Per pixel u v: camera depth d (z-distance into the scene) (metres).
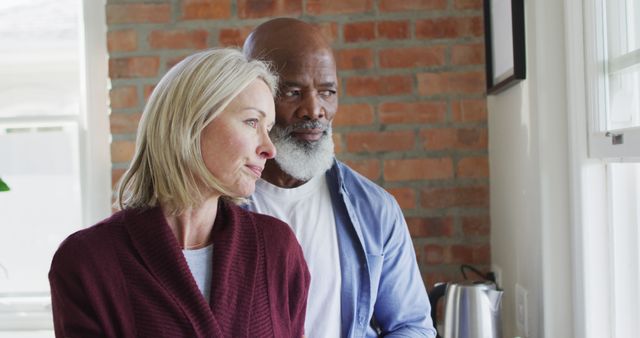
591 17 1.60
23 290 2.44
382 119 2.26
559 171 1.69
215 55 1.08
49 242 2.43
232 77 1.05
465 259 2.27
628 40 1.46
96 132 2.33
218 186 1.06
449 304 1.86
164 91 1.07
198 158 1.04
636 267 1.56
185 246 1.08
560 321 1.69
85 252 1.01
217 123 1.04
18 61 2.42
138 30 2.27
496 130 2.17
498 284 2.16
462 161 2.26
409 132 2.26
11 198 2.43
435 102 2.26
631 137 1.40
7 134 2.42
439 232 2.27
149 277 1.01
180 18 2.27
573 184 1.65
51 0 2.42
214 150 1.05
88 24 2.31
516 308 1.95
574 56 1.64
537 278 1.74
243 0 2.26
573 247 1.66
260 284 1.10
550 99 1.68
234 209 1.15
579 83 1.63
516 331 1.96
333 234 1.46
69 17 2.42
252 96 1.07
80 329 0.99
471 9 2.25
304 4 2.26
